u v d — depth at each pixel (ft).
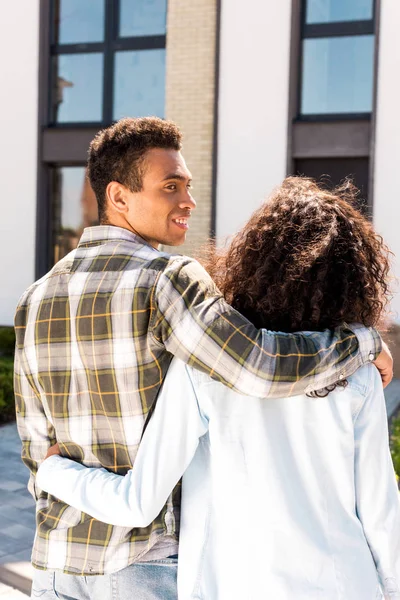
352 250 4.06
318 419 3.91
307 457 3.88
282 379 3.72
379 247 4.33
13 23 31.07
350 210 4.32
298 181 4.60
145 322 4.02
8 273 31.73
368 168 27.27
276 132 27.20
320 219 4.11
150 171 4.34
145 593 4.11
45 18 30.66
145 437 4.01
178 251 28.12
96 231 4.51
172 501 4.23
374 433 4.00
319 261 3.99
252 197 27.55
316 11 27.55
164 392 4.03
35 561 4.33
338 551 3.84
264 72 27.14
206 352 3.81
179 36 28.04
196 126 27.96
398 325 25.03
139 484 3.91
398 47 25.52
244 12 27.22
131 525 3.93
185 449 3.99
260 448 3.87
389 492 4.01
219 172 27.86
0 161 31.63
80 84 31.07
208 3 27.53
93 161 4.54
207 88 27.76
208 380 3.95
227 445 3.92
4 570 10.58
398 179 25.81
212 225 27.94
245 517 3.84
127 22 30.27
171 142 4.44
